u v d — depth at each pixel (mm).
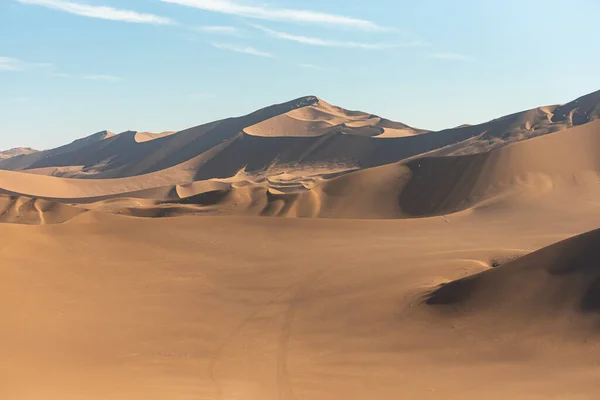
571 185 58000
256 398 13938
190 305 24062
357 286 25547
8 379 14164
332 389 14695
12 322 20484
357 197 70500
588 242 20047
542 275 19797
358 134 198625
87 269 28156
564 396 12781
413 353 17531
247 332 20766
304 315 22500
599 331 16578
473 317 19391
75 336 19781
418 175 70875
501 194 59406
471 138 162375
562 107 168750
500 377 14664
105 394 13164
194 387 14633
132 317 22312
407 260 29625
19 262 27484
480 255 29484
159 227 36938
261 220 40531
